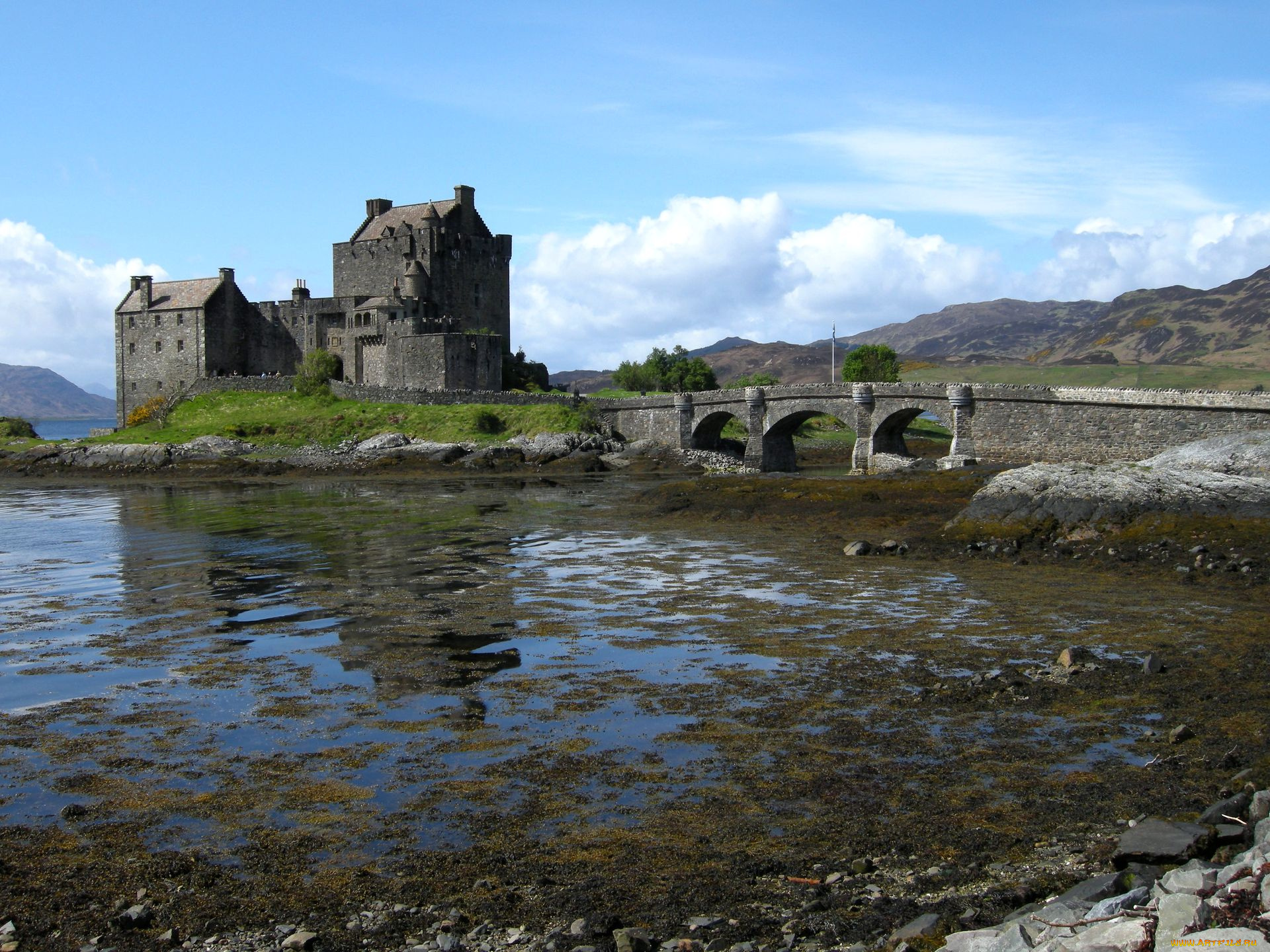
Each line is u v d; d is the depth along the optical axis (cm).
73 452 11050
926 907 1317
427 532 5378
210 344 13338
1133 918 1120
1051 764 1839
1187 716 2097
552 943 1266
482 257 14400
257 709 2244
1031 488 4647
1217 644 2714
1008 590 3556
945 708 2178
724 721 2116
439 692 2356
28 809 1711
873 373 15538
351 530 5497
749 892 1388
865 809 1653
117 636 2964
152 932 1316
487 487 8662
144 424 12512
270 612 3284
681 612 3225
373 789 1772
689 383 16762
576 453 10812
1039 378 15350
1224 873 1180
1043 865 1438
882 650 2702
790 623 3056
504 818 1644
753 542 4866
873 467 9425
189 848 1555
